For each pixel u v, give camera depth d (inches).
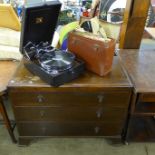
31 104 47.4
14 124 58.1
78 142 58.7
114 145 57.1
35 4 41.9
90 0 80.0
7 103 67.8
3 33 55.8
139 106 50.6
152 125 59.9
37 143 58.0
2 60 57.9
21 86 43.7
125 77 47.3
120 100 47.2
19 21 55.4
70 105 47.9
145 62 54.8
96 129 53.6
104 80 45.9
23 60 50.7
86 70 48.8
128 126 52.7
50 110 48.9
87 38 44.6
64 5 76.2
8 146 57.0
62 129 53.6
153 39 72.2
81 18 63.4
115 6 66.2
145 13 56.6
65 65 43.9
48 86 43.7
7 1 72.6
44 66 43.8
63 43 59.7
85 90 44.8
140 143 58.4
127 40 61.6
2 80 48.4
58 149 56.5
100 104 47.9
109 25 67.5
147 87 44.4
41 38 49.7
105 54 43.6
